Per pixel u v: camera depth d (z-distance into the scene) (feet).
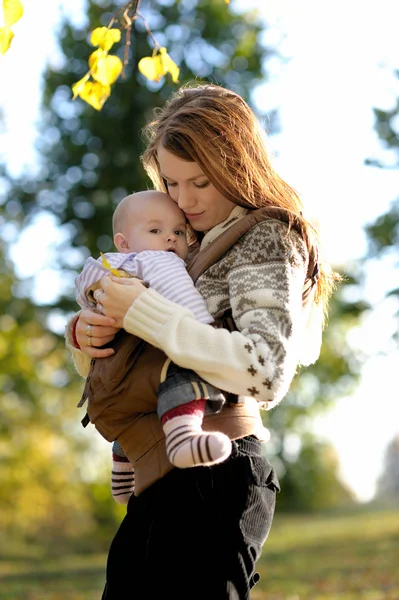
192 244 13.88
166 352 11.16
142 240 12.92
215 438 10.68
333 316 64.13
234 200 12.07
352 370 84.84
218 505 11.40
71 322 13.76
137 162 72.79
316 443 187.52
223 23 74.59
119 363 11.69
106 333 11.82
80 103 73.92
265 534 12.00
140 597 11.42
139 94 71.36
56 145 75.77
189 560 11.28
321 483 200.54
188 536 11.32
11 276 82.48
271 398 11.01
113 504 133.49
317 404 108.17
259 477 11.72
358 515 169.07
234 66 75.20
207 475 11.48
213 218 12.44
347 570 65.72
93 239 76.18
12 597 57.57
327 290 13.97
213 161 11.92
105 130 72.84
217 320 11.82
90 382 12.17
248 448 11.78
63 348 82.23
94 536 132.26
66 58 74.33
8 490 116.78
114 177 74.28
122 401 11.78
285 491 193.26
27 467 114.93
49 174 76.23
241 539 11.41
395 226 54.34
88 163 74.54
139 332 11.43
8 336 89.92
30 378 95.40
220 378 11.05
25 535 123.44
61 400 110.01
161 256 12.37
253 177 12.16
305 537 112.98
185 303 11.64
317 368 85.92
